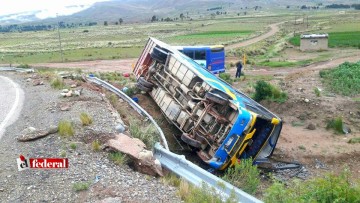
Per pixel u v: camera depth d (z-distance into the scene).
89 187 6.96
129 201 6.45
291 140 16.73
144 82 18.30
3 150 8.91
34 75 22.39
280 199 6.95
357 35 70.88
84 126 10.30
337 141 16.66
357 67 30.67
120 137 9.41
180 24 172.38
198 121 13.41
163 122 15.95
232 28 121.50
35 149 8.79
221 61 33.25
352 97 22.64
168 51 18.17
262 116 12.87
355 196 6.64
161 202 6.58
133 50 67.56
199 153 13.30
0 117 12.31
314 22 128.12
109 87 18.81
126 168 8.13
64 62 51.19
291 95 22.58
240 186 8.81
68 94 14.30
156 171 8.20
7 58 62.31
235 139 12.41
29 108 13.31
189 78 15.38
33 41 113.69
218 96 13.25
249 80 29.94
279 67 39.00
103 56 57.91
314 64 39.69
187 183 7.55
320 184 7.09
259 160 13.80
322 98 22.02
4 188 6.94
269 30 103.94
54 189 6.89
